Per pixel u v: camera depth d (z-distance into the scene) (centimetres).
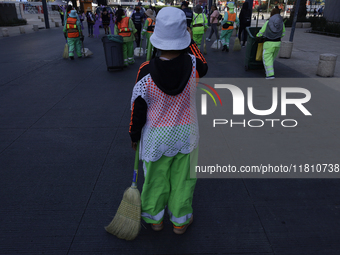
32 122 466
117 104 546
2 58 1039
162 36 182
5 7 2814
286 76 730
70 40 975
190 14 998
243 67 846
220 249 227
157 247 229
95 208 270
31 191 295
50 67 878
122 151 372
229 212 265
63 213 264
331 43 1349
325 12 2309
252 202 278
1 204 275
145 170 218
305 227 247
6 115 497
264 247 228
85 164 343
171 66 183
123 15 836
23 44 1420
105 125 452
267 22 664
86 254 222
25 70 841
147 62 191
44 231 244
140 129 204
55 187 301
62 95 605
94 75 773
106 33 1844
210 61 930
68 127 446
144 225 252
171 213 233
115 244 232
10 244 230
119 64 807
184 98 193
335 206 271
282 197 284
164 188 222
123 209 231
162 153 204
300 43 1340
